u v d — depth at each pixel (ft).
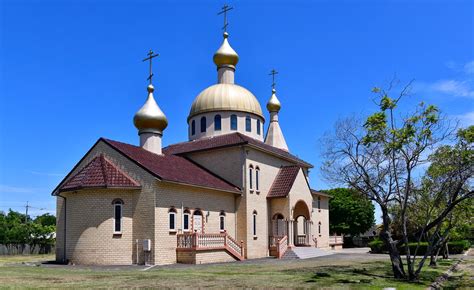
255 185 131.13
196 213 110.83
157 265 95.40
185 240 102.63
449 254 154.61
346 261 108.37
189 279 67.46
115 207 99.04
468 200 80.07
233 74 158.92
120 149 104.42
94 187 97.50
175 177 105.09
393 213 100.27
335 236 193.26
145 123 118.11
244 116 150.71
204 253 103.60
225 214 122.01
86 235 98.02
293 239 142.92
